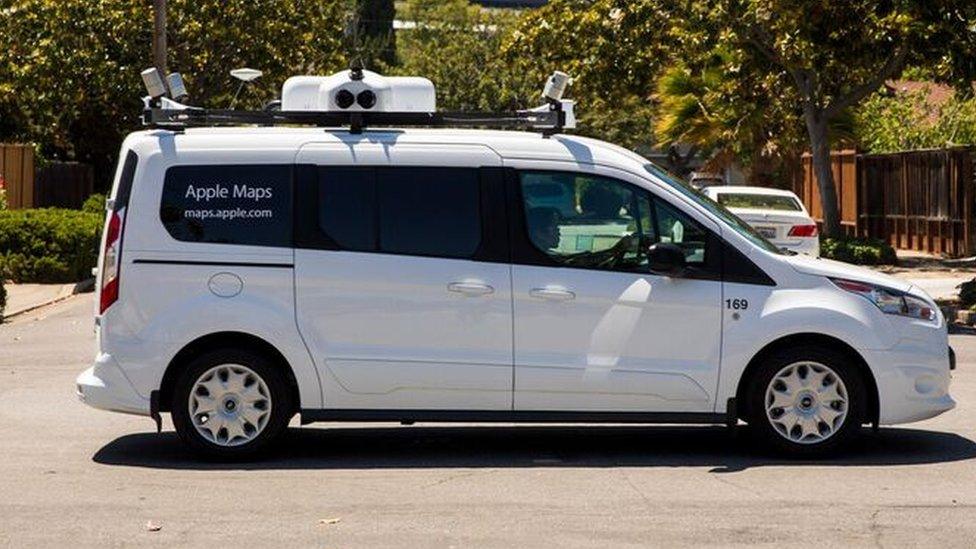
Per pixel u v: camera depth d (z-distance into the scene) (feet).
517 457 38.45
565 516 31.45
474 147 37.63
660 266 36.94
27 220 101.09
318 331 37.06
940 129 150.41
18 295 93.30
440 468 36.91
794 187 162.50
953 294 87.20
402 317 37.11
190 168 37.32
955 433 41.63
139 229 37.17
